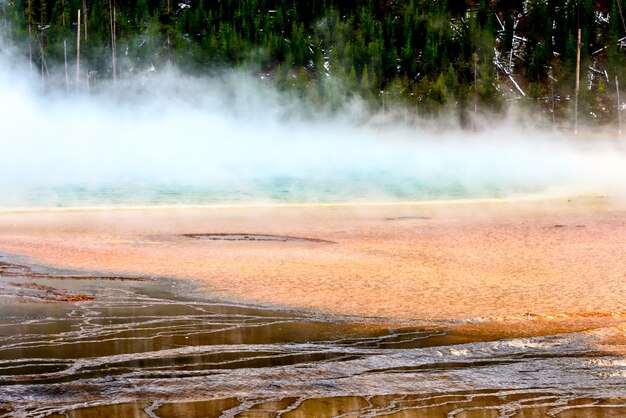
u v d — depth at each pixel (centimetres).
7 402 924
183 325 1316
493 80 9544
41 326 1296
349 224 2781
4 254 2014
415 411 908
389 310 1446
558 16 10988
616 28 10350
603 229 2636
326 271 1828
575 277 1767
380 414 896
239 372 1053
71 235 2402
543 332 1280
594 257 2045
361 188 4488
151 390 974
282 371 1059
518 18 11744
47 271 1794
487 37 10494
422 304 1495
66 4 11038
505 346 1195
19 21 10425
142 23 10812
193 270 1827
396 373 1056
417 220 2923
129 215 3011
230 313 1412
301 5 11812
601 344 1201
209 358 1120
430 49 10319
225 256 2031
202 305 1474
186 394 960
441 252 2133
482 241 2348
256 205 3444
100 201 3628
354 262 1956
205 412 898
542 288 1645
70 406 912
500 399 952
